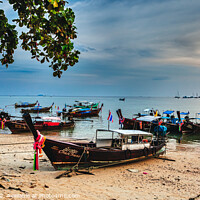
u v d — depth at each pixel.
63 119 52.53
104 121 51.38
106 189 9.90
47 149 11.70
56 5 4.41
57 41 5.18
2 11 5.00
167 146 25.00
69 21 4.95
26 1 4.94
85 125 43.75
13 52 5.44
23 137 27.11
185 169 14.67
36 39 5.46
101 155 13.40
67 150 12.27
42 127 32.94
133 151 15.26
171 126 35.81
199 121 55.56
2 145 21.05
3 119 31.56
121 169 14.13
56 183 10.20
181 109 100.12
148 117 22.78
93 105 75.44
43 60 5.59
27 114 10.47
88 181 11.09
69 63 5.49
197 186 11.09
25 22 5.21
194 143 27.92
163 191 10.13
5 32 5.16
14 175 10.79
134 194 9.45
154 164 15.90
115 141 16.88
